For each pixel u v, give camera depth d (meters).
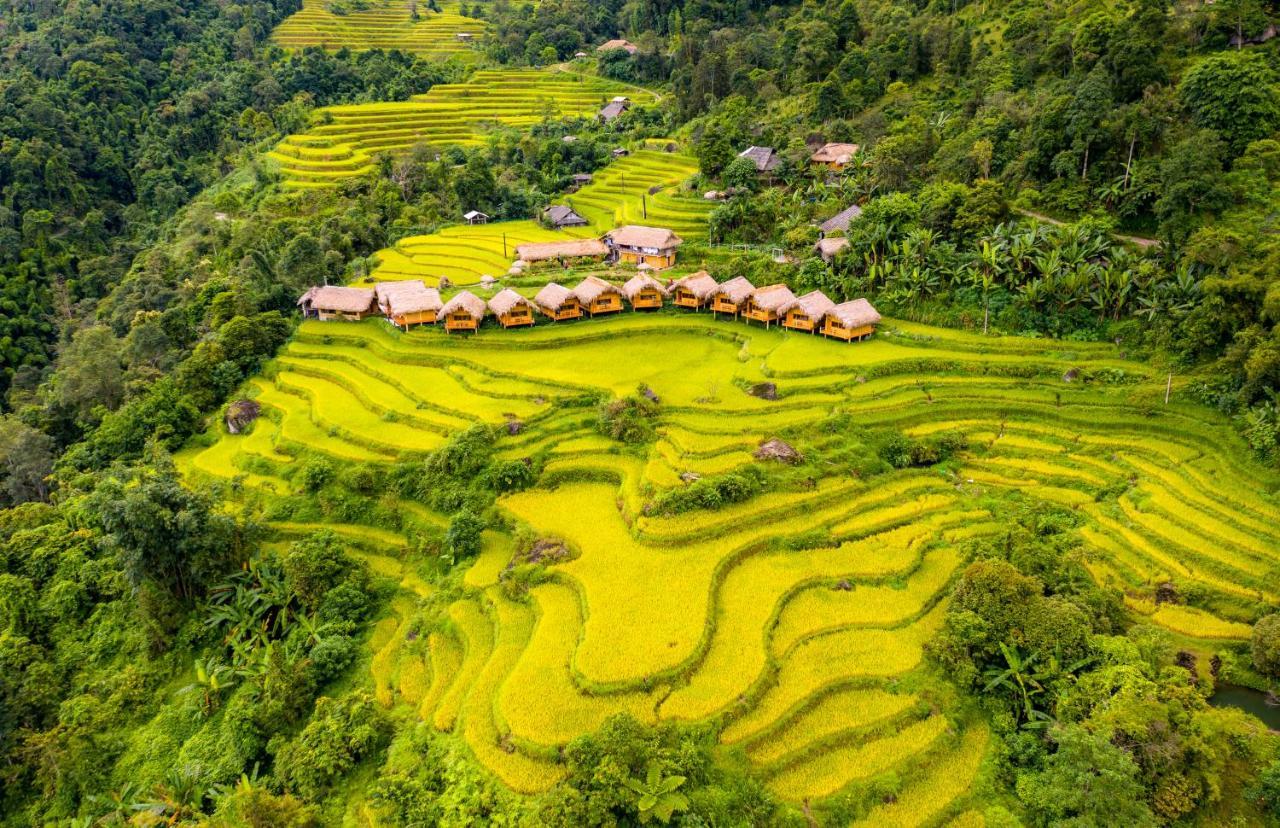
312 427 59.03
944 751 33.31
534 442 54.03
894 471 51.97
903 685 35.72
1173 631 39.16
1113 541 44.72
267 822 31.34
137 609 47.03
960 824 30.62
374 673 40.59
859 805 30.95
